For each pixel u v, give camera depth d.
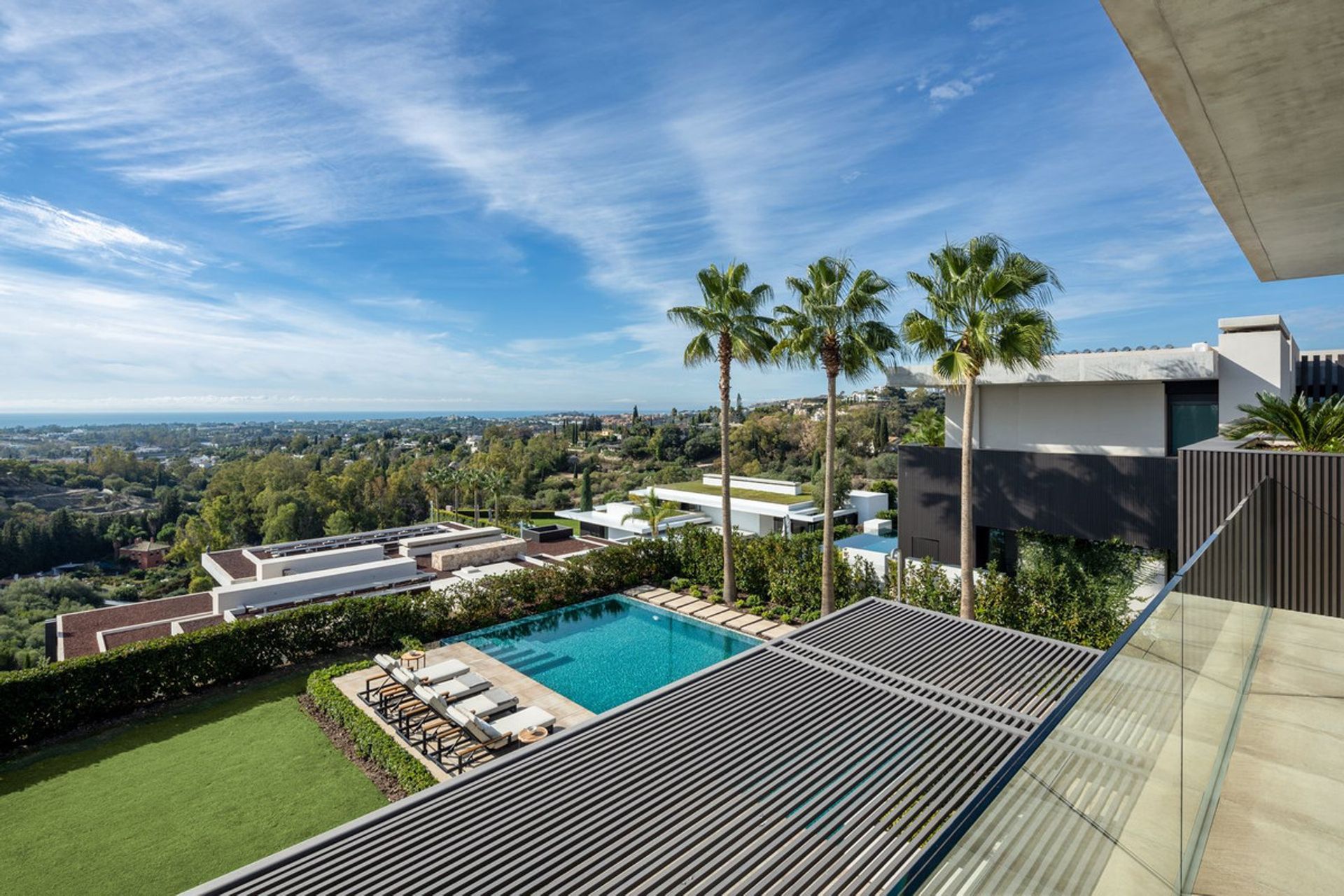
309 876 3.70
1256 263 5.90
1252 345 12.58
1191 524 7.71
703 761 4.73
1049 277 12.36
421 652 13.41
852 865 3.50
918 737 4.98
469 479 50.22
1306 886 2.84
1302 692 4.95
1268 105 3.17
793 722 5.29
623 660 14.52
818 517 27.94
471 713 10.08
